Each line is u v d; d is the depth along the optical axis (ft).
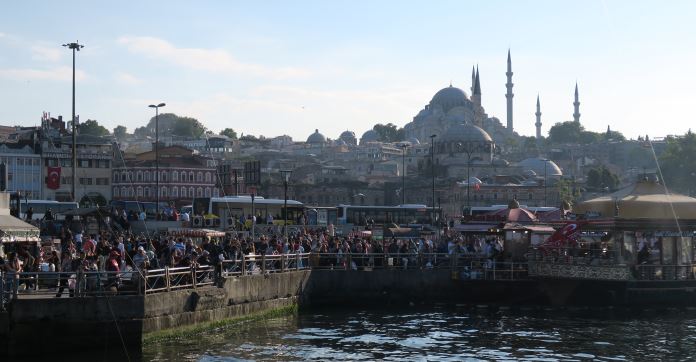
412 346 151.64
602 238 230.89
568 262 207.51
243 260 173.37
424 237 267.80
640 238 217.15
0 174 185.68
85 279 136.77
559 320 185.88
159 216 289.12
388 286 213.66
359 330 169.58
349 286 210.18
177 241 183.62
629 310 200.85
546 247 215.10
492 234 242.78
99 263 149.89
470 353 145.38
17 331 131.03
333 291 208.85
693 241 207.51
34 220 245.04
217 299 160.76
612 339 160.04
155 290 145.48
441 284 217.77
